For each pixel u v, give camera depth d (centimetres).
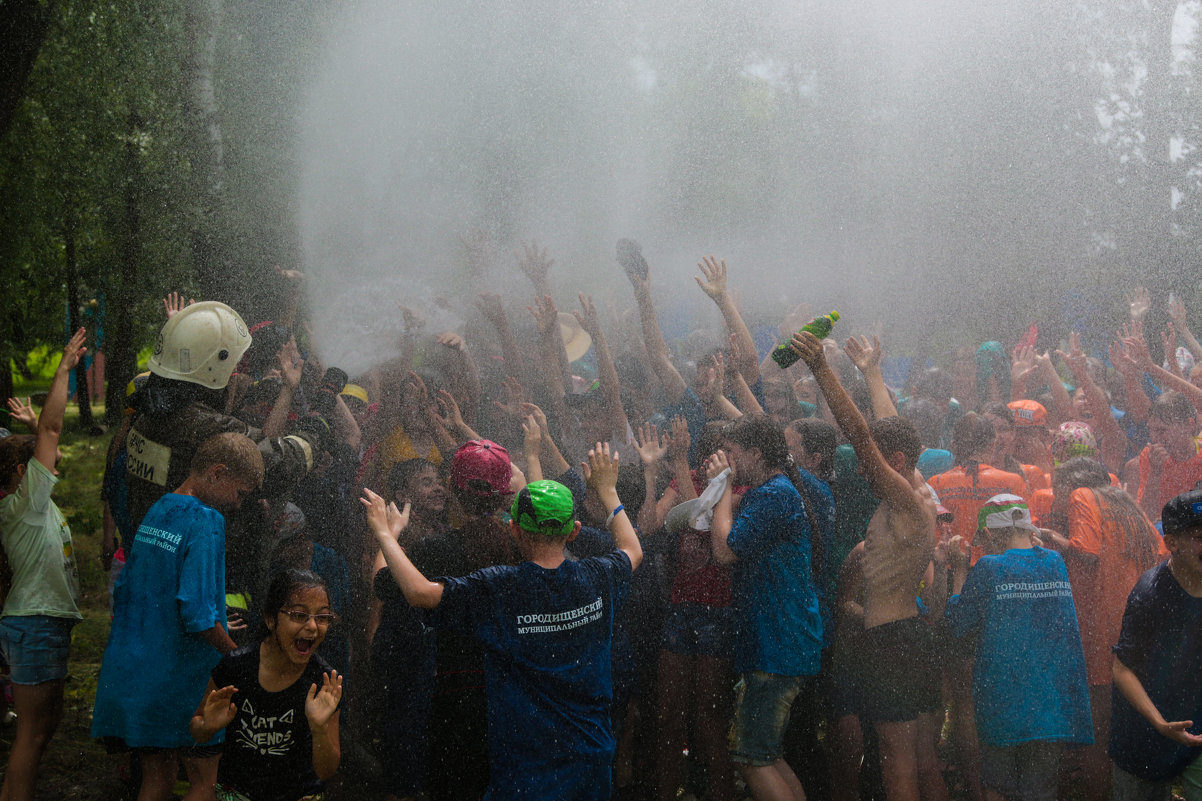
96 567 841
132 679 336
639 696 439
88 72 801
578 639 315
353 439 484
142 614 339
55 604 388
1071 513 454
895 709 390
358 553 484
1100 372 672
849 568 409
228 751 312
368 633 458
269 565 394
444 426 491
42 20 584
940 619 426
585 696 315
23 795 375
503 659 312
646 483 432
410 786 370
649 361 588
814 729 438
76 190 892
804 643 385
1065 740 381
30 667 381
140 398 384
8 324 1342
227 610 379
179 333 385
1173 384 583
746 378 505
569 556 388
